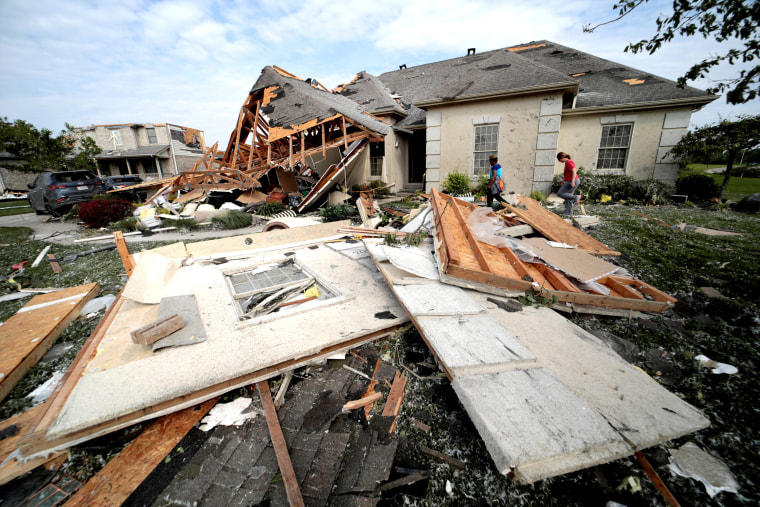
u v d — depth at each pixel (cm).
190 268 446
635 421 161
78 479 179
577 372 198
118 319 303
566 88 916
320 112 1023
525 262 372
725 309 310
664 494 156
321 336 270
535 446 136
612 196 986
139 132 2405
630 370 201
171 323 264
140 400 195
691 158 973
